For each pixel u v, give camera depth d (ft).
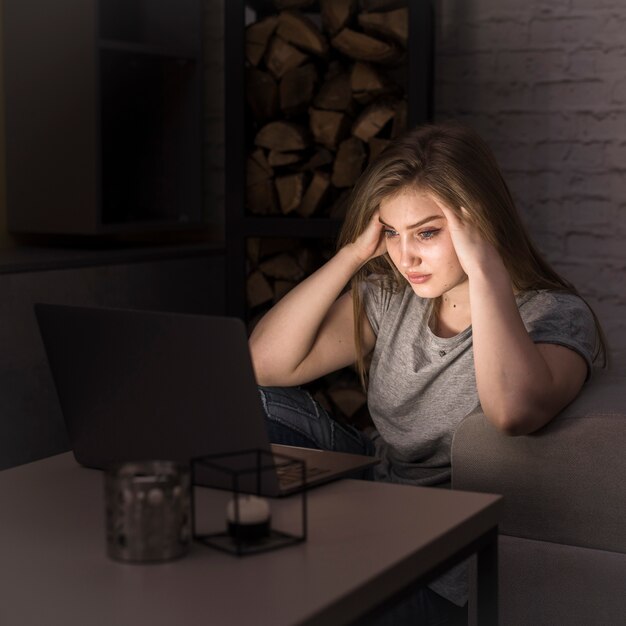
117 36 10.38
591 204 9.78
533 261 5.56
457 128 5.37
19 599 2.88
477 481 5.00
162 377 3.87
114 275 9.25
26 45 9.82
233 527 3.36
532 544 4.94
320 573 3.06
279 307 5.94
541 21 9.77
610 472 4.75
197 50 10.54
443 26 10.09
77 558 3.21
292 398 5.88
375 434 7.26
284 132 9.59
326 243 9.92
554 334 5.09
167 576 3.04
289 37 9.51
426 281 5.21
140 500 3.13
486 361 4.80
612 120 9.63
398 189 5.12
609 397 5.05
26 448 8.57
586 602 4.86
